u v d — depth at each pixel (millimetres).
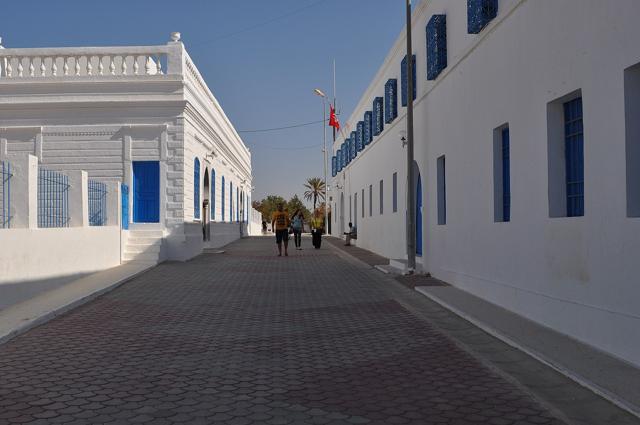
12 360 7055
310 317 9820
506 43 9898
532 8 8844
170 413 5207
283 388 5953
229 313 10180
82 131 19562
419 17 16266
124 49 19609
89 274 14625
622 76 6535
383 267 17078
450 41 13383
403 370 6617
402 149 18625
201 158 22922
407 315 9953
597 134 7066
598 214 7066
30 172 11430
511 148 9727
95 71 19922
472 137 11695
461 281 12422
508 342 7781
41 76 19469
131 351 7492
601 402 5496
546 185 8469
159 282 14125
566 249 7895
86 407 5363
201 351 7504
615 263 6715
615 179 6699
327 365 6828
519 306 9438
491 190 10695
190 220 20609
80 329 8852
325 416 5141
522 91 9258
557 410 5273
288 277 15320
